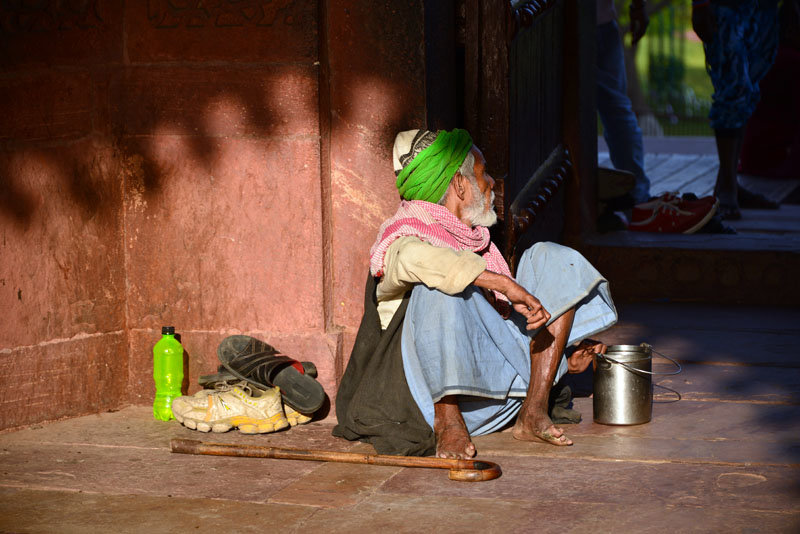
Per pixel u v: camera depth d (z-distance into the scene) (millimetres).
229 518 4539
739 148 10273
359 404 5441
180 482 5000
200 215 6035
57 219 5934
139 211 6117
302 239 5906
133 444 5602
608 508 4520
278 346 6008
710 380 6480
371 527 4387
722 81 9898
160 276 6145
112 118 6043
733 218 10125
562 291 5402
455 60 6227
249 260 6004
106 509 4688
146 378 6262
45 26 5805
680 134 18484
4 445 5629
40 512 4672
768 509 4465
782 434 5449
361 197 5867
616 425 5660
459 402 5410
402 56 5668
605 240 9086
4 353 5805
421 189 5348
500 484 4836
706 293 8672
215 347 6117
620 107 10539
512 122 6598
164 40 5895
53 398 5996
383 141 5777
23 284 5844
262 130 5859
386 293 5410
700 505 4527
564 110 8891
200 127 5945
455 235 5383
